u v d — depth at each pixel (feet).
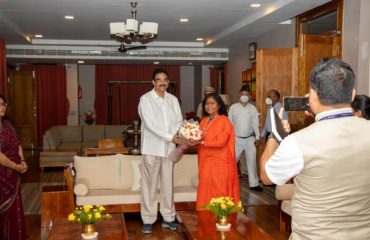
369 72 14.87
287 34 22.31
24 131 37.09
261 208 17.11
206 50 34.60
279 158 4.66
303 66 17.65
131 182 15.34
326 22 20.86
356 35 15.64
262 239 9.66
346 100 4.56
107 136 32.22
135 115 42.34
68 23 23.82
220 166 12.69
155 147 13.23
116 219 11.55
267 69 20.66
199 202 12.76
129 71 41.52
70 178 13.93
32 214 16.57
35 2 18.40
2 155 11.00
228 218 10.55
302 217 4.60
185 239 12.68
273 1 18.35
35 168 27.58
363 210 4.47
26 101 37.06
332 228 4.44
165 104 13.34
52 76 38.68
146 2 18.44
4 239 11.32
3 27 23.07
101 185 15.12
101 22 23.47
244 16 21.93
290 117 18.43
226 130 12.74
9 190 11.35
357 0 15.53
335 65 4.57
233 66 33.09
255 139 20.12
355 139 4.47
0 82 24.53
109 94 40.73
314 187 4.48
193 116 28.76
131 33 18.47
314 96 4.70
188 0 18.07
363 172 4.42
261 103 20.67
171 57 34.63
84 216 9.64
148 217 13.62
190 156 16.01
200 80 40.98
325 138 4.46
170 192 13.71
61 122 38.93
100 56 34.06
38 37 29.76
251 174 20.30
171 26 24.94
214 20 23.02
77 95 39.29
